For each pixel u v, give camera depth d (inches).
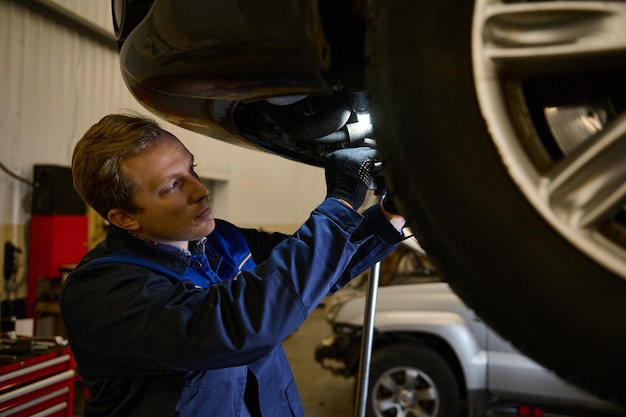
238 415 33.0
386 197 39.4
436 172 20.8
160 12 29.1
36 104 134.8
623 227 20.1
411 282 107.0
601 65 19.7
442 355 100.9
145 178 31.4
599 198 19.1
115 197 31.6
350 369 104.9
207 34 26.7
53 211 132.3
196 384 30.5
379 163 33.8
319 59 24.7
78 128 150.0
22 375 66.9
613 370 18.8
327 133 34.8
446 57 20.6
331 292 41.0
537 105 22.8
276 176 269.7
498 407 92.5
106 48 160.2
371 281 47.9
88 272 31.8
